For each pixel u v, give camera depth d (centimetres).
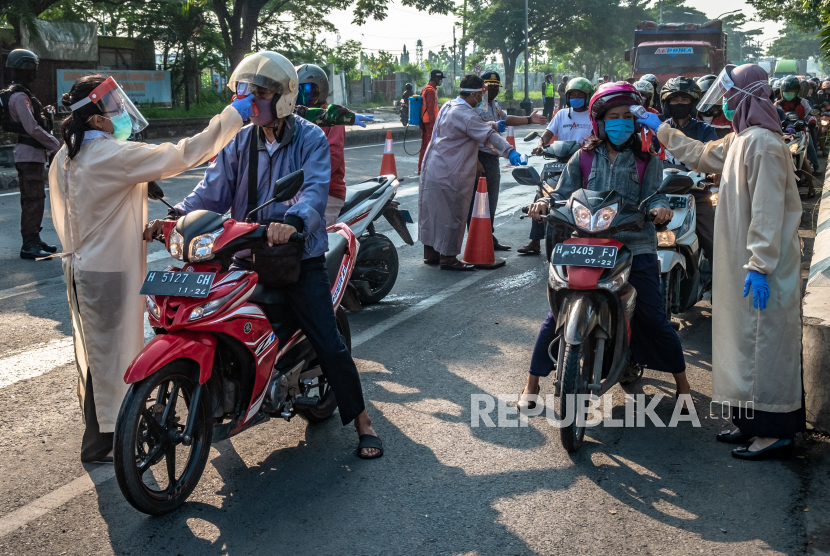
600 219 391
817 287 492
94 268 364
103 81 358
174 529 333
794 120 1167
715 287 393
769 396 382
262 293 371
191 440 345
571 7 5794
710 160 405
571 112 767
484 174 827
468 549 318
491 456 400
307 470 387
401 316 644
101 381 372
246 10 2581
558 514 344
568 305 392
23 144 795
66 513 346
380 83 4466
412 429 432
